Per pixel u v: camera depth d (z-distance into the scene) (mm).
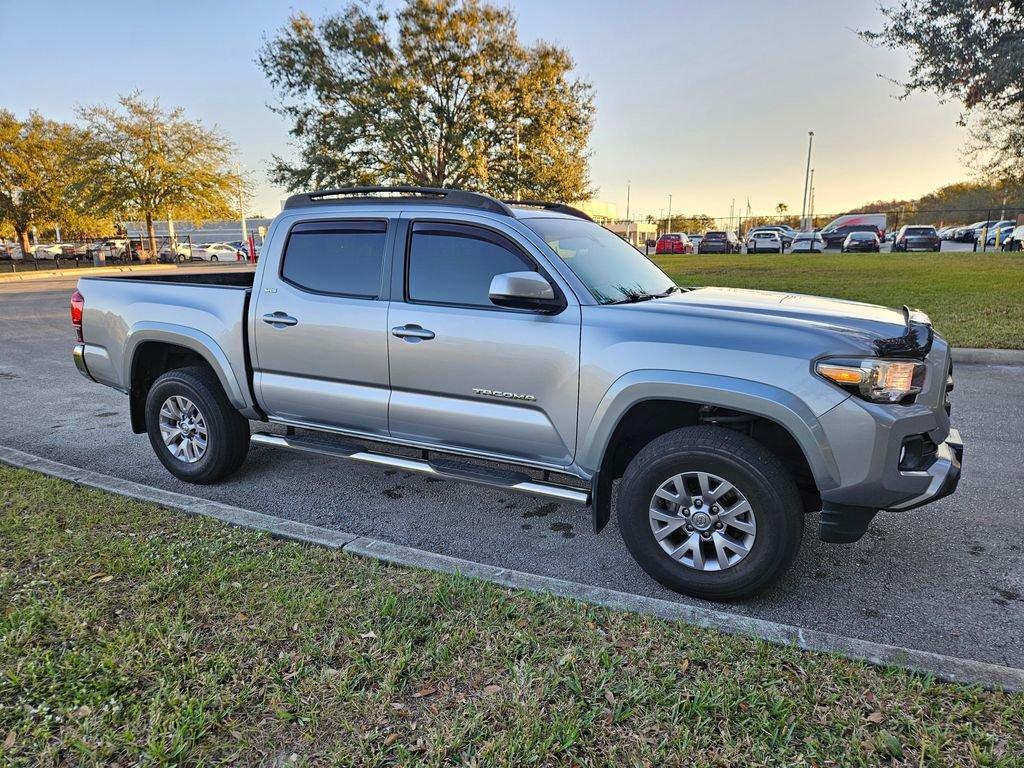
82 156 38562
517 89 24641
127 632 2752
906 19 12281
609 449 3389
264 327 4277
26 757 2129
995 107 12773
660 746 2184
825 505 2998
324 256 4141
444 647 2682
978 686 2436
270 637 2736
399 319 3812
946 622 3070
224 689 2436
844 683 2471
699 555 3211
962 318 10445
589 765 2109
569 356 3375
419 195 3996
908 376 2920
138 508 4027
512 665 2578
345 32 23609
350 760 2123
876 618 3107
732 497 3123
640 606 2971
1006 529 3969
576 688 2438
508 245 3623
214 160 41188
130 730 2230
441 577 3221
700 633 2779
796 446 3322
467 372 3643
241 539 3615
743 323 3127
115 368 4996
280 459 5375
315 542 3596
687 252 37281
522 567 3652
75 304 5168
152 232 42000
